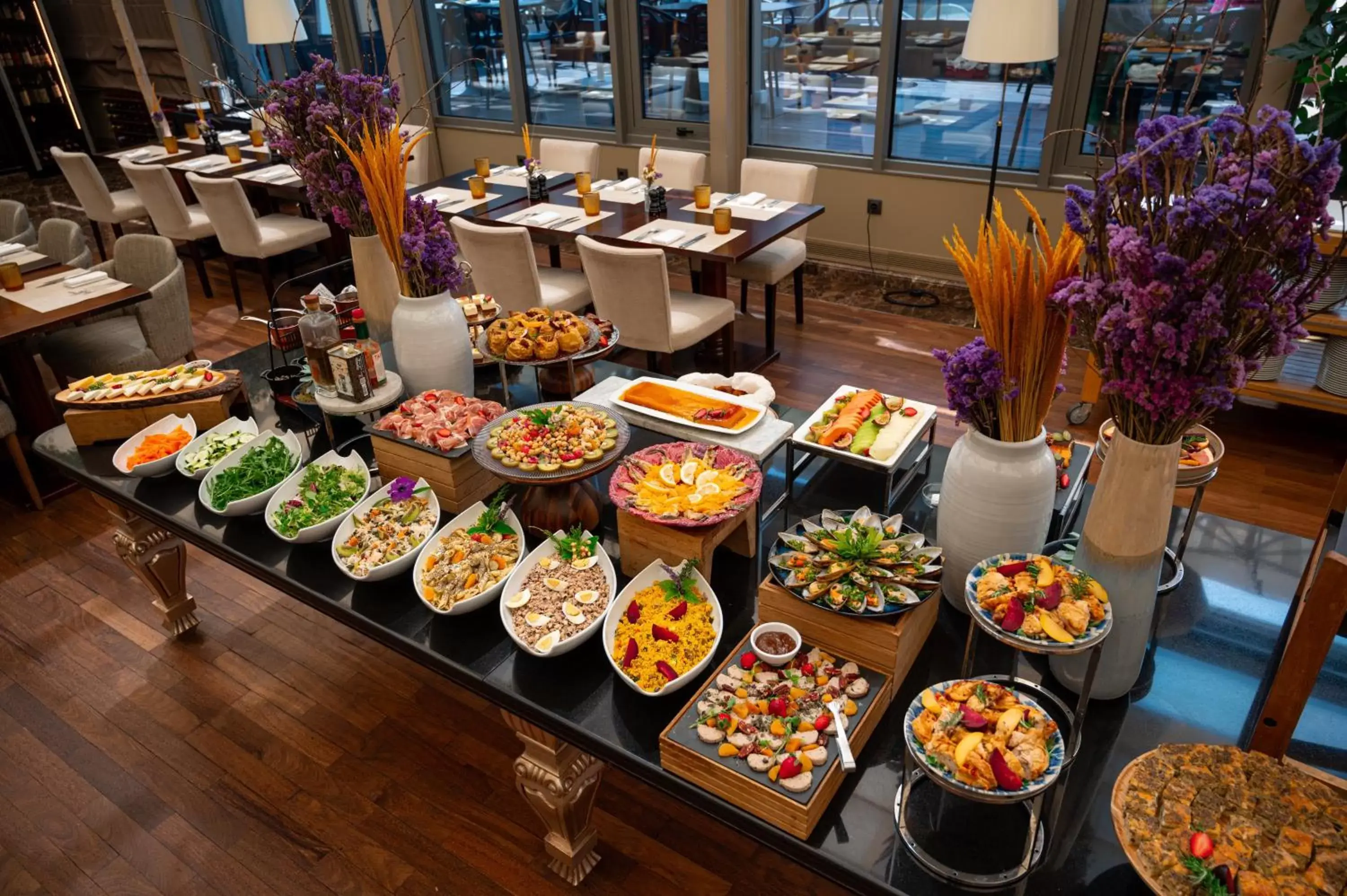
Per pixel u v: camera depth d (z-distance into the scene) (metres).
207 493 2.10
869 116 5.26
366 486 2.05
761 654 1.47
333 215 2.36
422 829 2.15
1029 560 1.37
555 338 2.14
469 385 2.34
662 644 1.56
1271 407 3.81
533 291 3.88
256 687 2.59
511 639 1.68
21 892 2.03
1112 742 1.39
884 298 5.14
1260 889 1.05
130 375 2.46
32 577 3.09
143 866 2.08
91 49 8.19
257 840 2.13
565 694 1.55
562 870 2.00
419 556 1.82
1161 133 1.09
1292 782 1.18
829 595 1.47
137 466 2.18
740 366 4.33
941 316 4.87
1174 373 1.12
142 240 3.98
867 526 1.60
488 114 6.95
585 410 1.98
